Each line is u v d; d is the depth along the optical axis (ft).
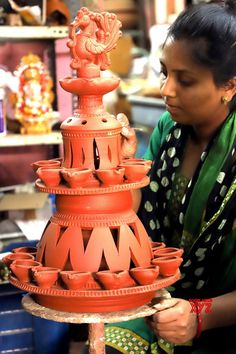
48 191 4.04
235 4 5.07
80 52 4.03
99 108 4.15
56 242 4.11
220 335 5.68
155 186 5.90
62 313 4.03
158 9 18.20
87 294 3.88
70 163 4.17
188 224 5.58
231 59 4.93
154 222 5.95
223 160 5.38
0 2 7.74
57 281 4.01
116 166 4.17
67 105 8.59
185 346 5.65
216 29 4.86
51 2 7.75
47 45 8.51
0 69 7.73
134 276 3.97
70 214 4.11
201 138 5.59
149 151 6.24
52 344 7.29
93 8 8.23
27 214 7.95
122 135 4.78
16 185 8.71
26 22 7.67
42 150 8.83
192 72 4.93
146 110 16.67
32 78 7.73
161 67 5.21
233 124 5.36
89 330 4.17
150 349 5.45
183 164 5.77
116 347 5.42
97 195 4.07
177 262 4.19
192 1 17.19
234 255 5.44
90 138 4.08
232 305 5.11
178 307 4.50
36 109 7.73
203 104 5.09
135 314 4.03
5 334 7.18
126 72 17.67
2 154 8.74
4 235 7.63
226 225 5.33
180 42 4.91
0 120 7.62
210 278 5.58
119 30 4.17
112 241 4.05
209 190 5.43
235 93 5.22
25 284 4.04
